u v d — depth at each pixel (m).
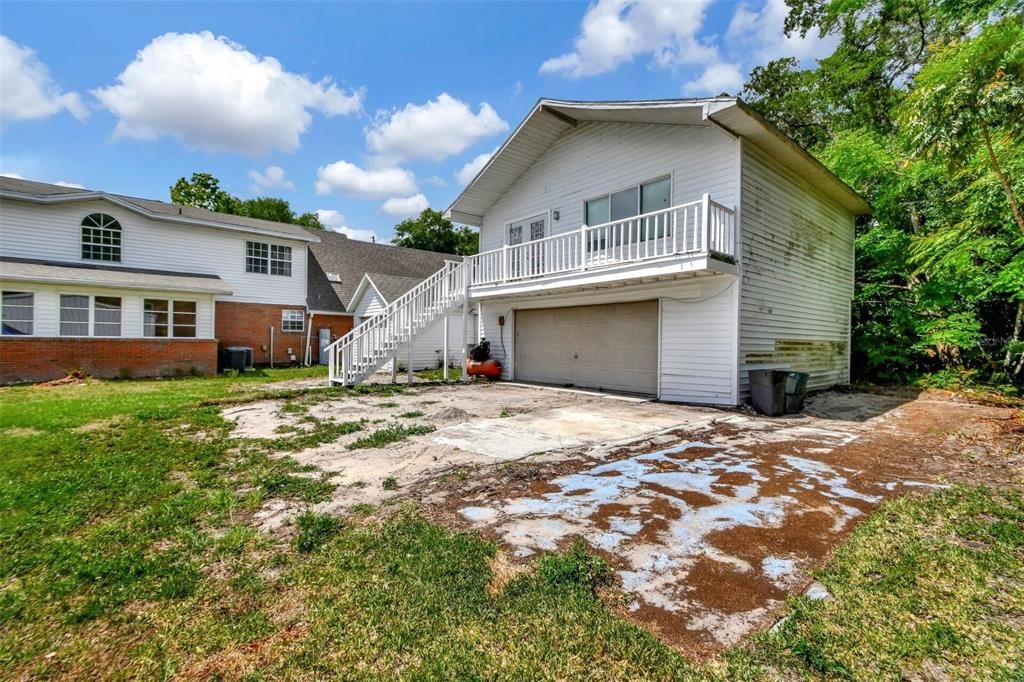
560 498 3.95
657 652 2.03
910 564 2.81
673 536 3.21
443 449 5.62
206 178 37.28
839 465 4.99
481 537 3.18
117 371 14.11
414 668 1.94
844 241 13.43
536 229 13.29
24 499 3.97
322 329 20.67
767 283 9.80
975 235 11.21
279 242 19.62
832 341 12.73
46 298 13.47
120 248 16.22
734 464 5.00
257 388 11.71
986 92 5.98
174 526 3.45
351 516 3.60
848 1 17.05
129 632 2.24
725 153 9.07
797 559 2.90
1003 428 6.91
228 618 2.32
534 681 1.86
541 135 12.38
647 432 6.56
